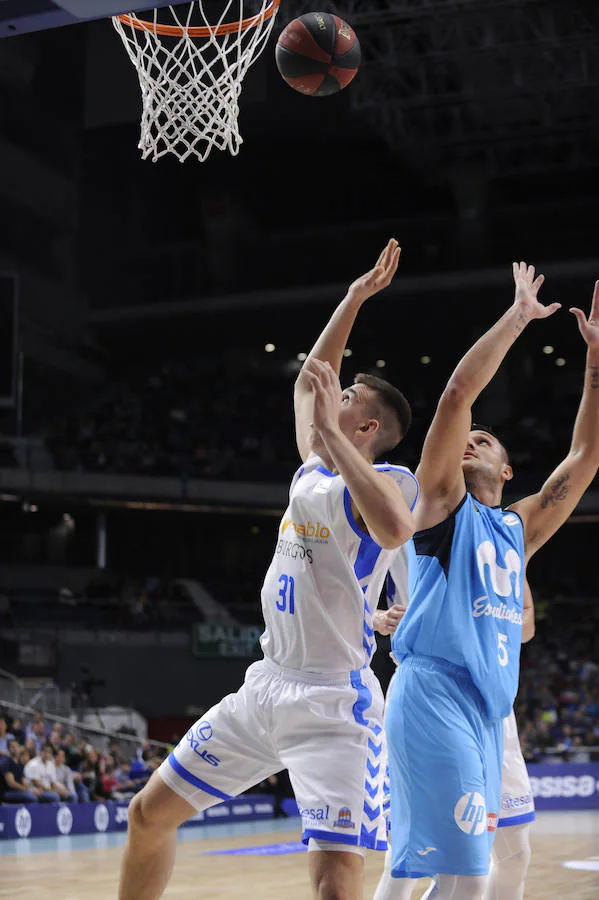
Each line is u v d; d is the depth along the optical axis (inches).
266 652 104.6
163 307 829.8
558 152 720.3
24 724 582.6
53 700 629.6
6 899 213.3
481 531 104.3
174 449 855.7
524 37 575.2
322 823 94.0
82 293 830.5
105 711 644.1
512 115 643.5
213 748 104.2
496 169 736.3
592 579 845.2
